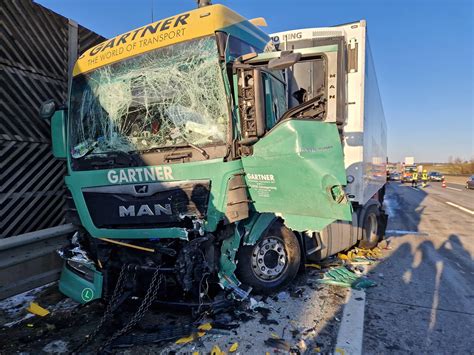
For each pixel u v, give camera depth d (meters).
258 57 2.95
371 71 5.93
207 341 3.03
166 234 3.32
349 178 4.95
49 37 5.36
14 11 4.81
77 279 3.79
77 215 3.87
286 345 2.94
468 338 3.12
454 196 19.89
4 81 4.70
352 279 4.58
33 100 5.12
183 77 3.33
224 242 3.47
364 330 3.24
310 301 3.89
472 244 6.93
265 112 3.06
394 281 4.61
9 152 4.80
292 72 4.50
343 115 2.83
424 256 5.95
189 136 3.29
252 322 3.36
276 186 3.06
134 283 3.48
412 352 2.88
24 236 4.03
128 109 3.60
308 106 2.96
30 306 3.82
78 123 3.89
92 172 3.68
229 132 3.11
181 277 3.22
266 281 3.96
